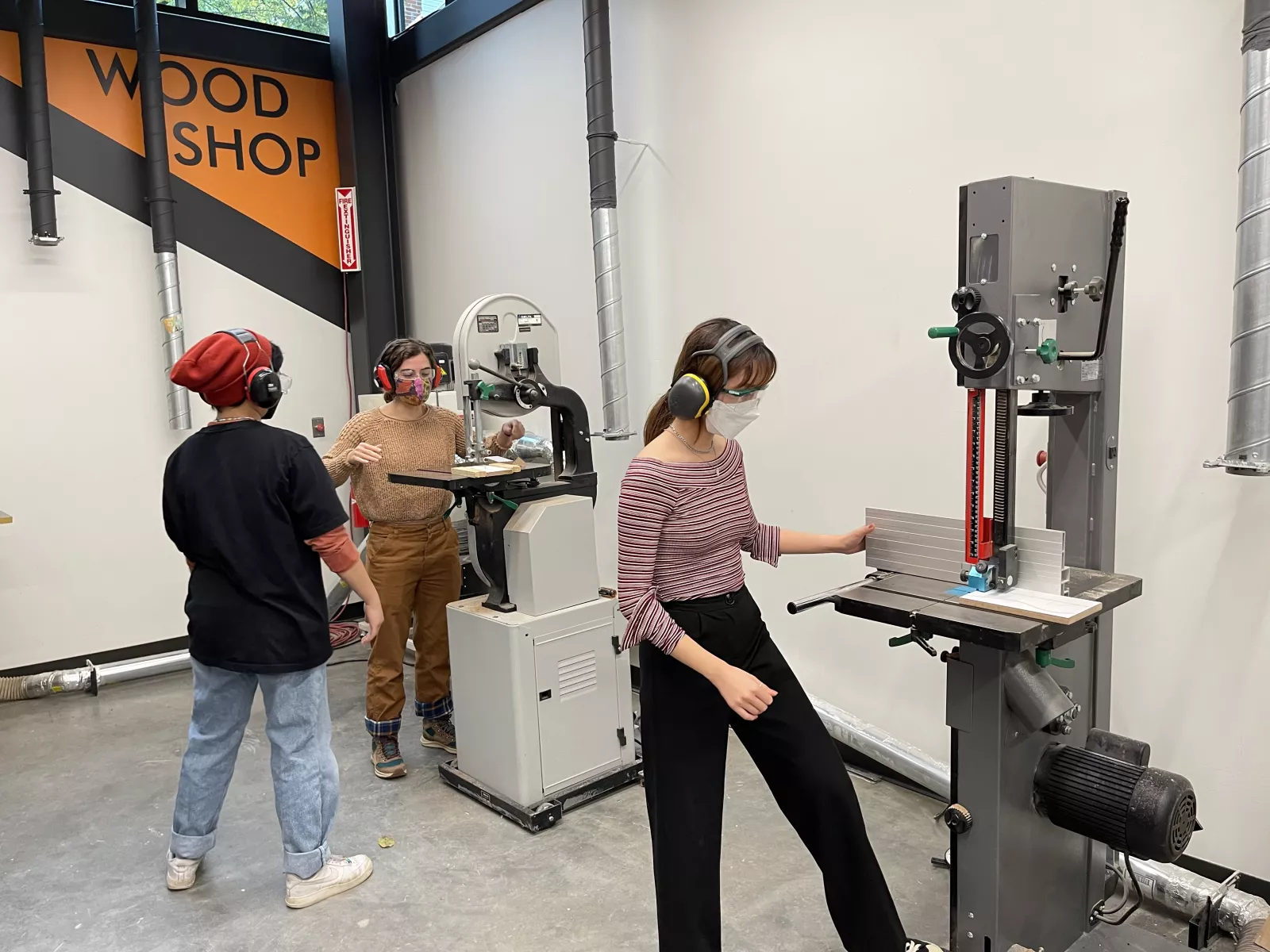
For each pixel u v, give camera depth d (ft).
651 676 5.49
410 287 16.10
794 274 9.55
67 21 13.00
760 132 9.68
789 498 9.96
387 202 15.75
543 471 9.06
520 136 13.12
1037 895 5.81
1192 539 6.84
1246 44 5.69
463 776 9.36
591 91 10.69
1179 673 7.02
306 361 15.58
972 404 5.37
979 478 5.45
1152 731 7.23
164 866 8.25
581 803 8.95
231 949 7.02
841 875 5.59
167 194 13.51
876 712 9.37
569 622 8.77
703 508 5.39
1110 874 6.86
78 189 13.29
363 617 15.85
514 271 13.65
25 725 11.75
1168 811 5.17
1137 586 5.64
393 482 9.02
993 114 7.70
